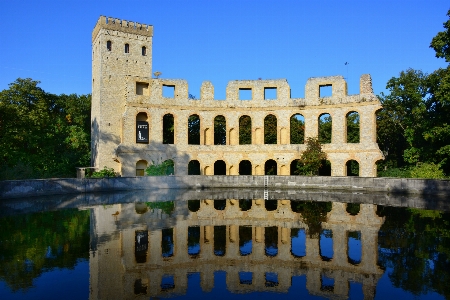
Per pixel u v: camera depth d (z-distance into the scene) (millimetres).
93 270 17156
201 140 65625
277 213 32562
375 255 19688
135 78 62688
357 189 49188
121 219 29203
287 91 64562
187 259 19312
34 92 72062
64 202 38438
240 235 24484
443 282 15750
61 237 23109
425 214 30984
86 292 14562
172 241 22688
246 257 19781
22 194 41125
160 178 52188
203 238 23656
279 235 24516
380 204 36969
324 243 22375
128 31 68188
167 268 17828
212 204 37844
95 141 68750
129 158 60906
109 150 65375
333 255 19969
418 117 48906
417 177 47688
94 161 69375
